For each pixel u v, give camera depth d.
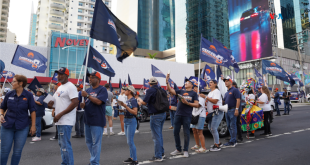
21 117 3.42
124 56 5.72
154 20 104.56
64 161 3.60
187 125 4.79
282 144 6.04
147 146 5.95
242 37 41.50
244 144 6.12
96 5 4.60
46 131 8.86
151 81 4.54
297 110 18.22
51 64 30.77
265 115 7.56
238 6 42.75
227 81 6.32
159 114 4.47
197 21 62.84
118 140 6.77
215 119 5.43
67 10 74.25
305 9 60.94
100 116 3.63
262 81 13.14
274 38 37.00
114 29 4.90
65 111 3.43
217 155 4.95
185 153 4.79
